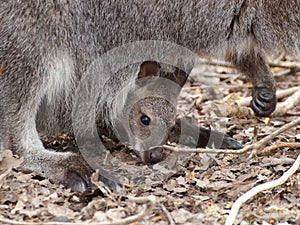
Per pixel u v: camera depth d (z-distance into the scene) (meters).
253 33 7.62
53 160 6.86
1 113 7.00
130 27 7.40
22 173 6.62
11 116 7.00
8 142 7.00
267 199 6.07
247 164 6.94
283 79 11.27
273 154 7.21
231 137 8.09
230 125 8.62
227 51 7.85
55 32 7.07
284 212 5.80
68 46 7.21
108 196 6.02
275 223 5.63
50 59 7.09
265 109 8.36
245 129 8.45
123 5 7.27
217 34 7.52
